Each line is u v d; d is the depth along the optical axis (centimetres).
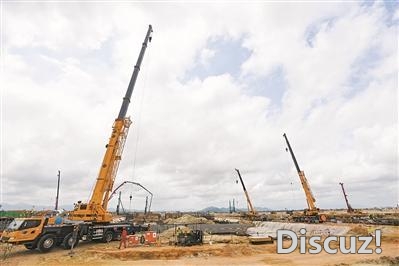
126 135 3262
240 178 8944
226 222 6750
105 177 3008
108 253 2145
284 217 7981
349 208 9325
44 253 2314
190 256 2158
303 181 6412
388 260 1906
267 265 1880
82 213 2855
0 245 2706
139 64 3747
